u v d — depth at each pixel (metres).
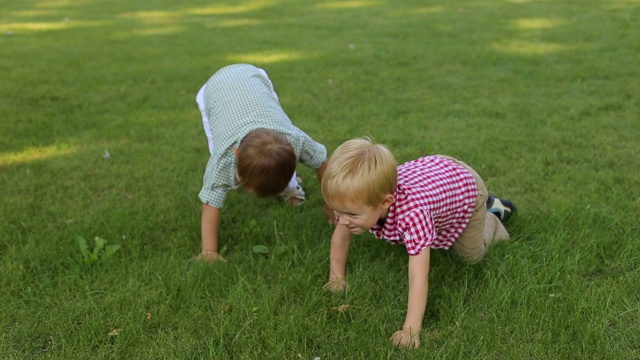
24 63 7.30
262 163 2.78
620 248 3.10
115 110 5.61
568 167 4.07
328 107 5.59
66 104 5.74
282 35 8.95
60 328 2.61
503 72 6.62
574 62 6.92
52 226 3.49
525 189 3.84
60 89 6.20
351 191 2.37
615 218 3.33
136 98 5.96
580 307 2.59
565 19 9.54
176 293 2.81
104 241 3.15
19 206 3.71
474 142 4.59
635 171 4.01
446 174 2.77
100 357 2.46
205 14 11.08
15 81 6.48
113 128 5.13
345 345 2.49
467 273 2.94
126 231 3.38
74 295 2.86
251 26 9.75
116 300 2.75
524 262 2.96
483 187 2.93
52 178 4.16
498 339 2.48
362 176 2.36
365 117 5.29
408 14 10.51
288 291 2.83
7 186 4.02
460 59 7.20
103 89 6.25
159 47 8.22
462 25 9.29
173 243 3.30
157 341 2.54
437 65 6.99
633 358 2.38
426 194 2.60
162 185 4.04
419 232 2.51
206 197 3.11
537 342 2.46
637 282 2.79
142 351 2.49
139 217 3.54
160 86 6.39
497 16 9.99
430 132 4.86
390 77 6.55
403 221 2.53
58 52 7.92
